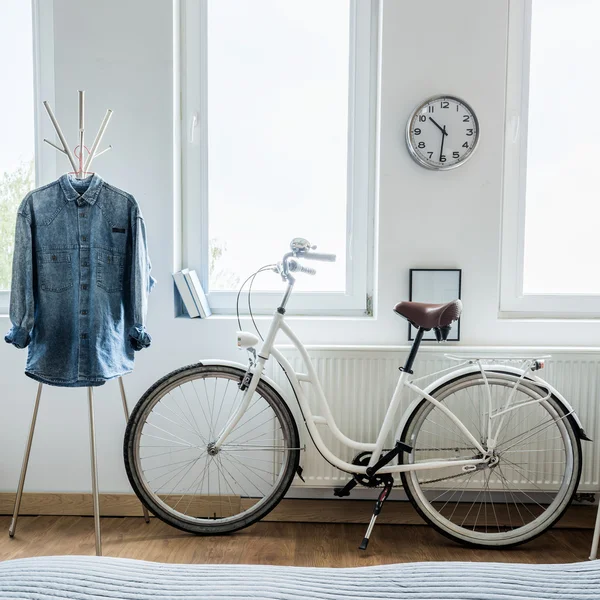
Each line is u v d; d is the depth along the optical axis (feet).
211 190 8.45
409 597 2.50
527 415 7.64
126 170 7.95
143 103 7.89
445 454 7.67
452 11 7.83
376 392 7.79
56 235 6.59
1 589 2.45
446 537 7.41
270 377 7.84
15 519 7.38
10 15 8.27
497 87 7.89
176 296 8.16
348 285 8.44
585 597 2.49
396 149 7.95
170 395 8.02
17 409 8.11
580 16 8.20
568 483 7.33
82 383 6.53
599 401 7.73
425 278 8.00
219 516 8.05
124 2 7.80
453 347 7.78
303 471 7.80
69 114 7.92
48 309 6.57
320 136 8.41
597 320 8.25
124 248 6.82
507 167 8.27
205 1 8.15
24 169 8.45
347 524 7.89
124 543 7.18
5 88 8.36
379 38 8.07
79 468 8.12
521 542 7.25
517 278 8.35
